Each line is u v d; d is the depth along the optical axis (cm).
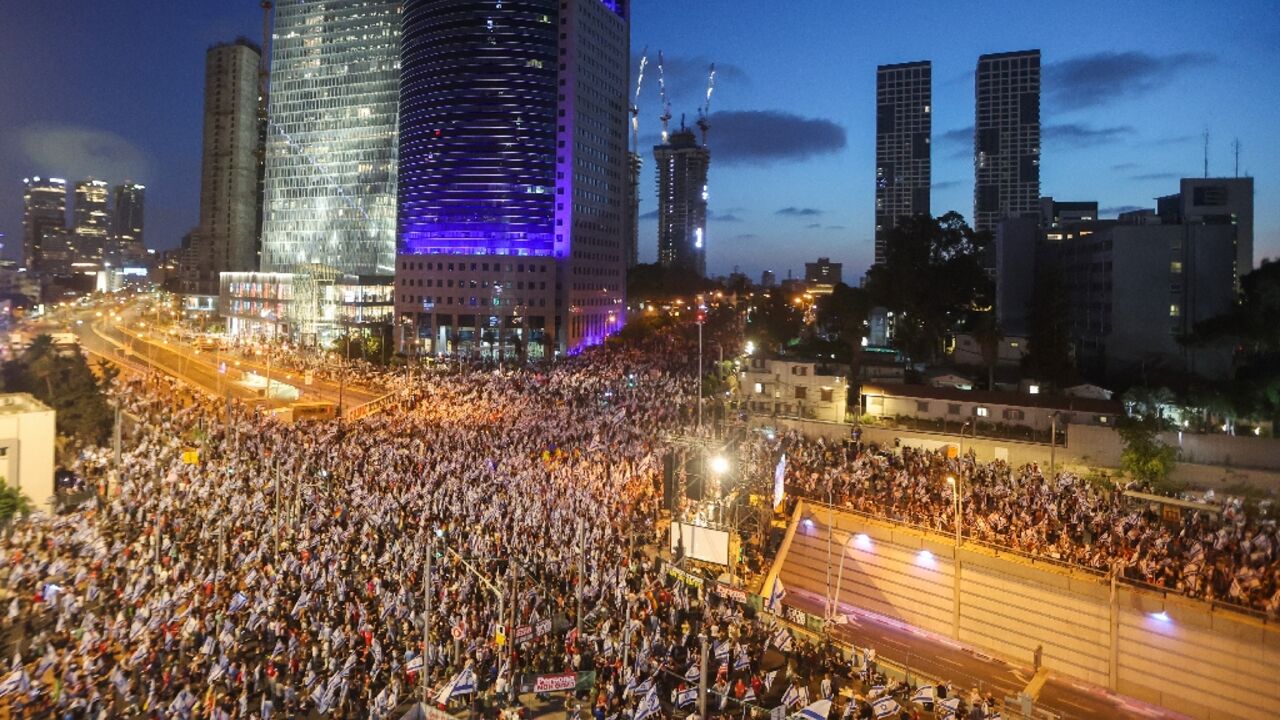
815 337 15312
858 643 5025
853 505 5953
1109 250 11531
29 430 6506
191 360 16488
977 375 11350
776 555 5881
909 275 11675
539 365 15475
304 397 12038
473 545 5097
